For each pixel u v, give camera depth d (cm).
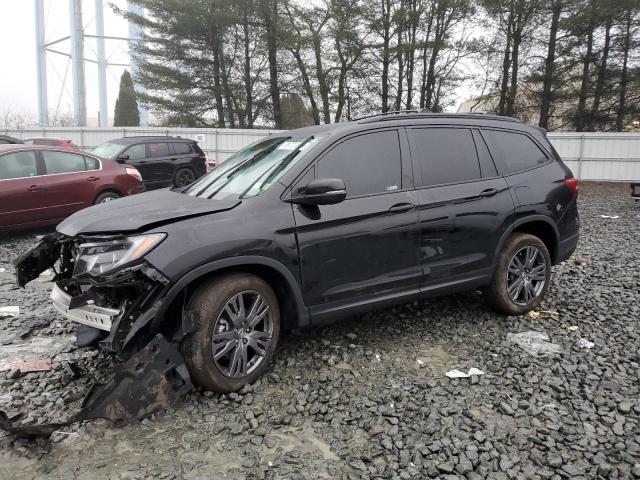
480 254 462
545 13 2581
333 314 394
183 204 377
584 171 2122
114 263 325
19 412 329
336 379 375
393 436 306
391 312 511
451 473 275
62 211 895
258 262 354
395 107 2884
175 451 293
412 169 432
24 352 423
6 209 827
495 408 338
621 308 525
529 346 430
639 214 1246
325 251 382
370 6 2620
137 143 1520
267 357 369
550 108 2822
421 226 425
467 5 2558
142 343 329
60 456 289
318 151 394
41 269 428
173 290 325
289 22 2708
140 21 2702
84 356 414
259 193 376
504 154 491
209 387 343
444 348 432
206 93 2938
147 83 2841
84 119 3422
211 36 2767
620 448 294
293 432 312
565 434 308
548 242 525
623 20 2514
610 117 2764
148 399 315
